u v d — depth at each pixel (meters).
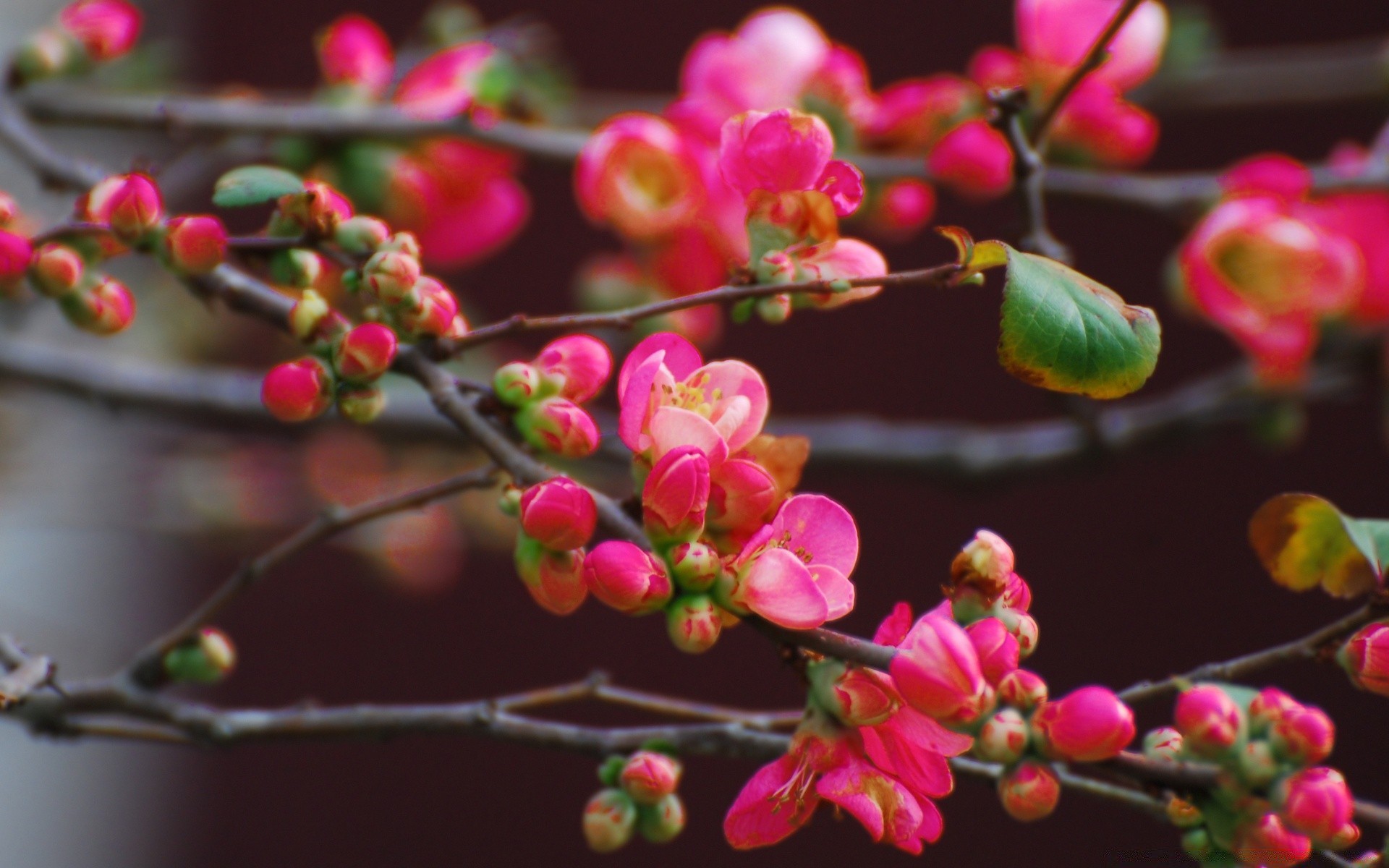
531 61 1.99
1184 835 1.41
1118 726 1.36
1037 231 1.50
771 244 1.43
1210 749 1.37
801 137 1.42
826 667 1.39
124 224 1.43
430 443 2.04
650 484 1.38
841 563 1.39
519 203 1.76
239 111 1.63
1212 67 2.18
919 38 3.30
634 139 1.57
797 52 1.64
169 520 2.38
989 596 1.39
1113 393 1.39
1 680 1.44
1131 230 3.21
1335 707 3.12
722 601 1.38
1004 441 2.05
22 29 2.92
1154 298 3.23
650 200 1.59
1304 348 1.79
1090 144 1.76
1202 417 1.98
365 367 1.41
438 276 2.57
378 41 1.83
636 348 1.41
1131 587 3.39
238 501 2.40
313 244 1.44
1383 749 3.08
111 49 1.63
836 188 1.43
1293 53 2.74
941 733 1.38
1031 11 1.71
